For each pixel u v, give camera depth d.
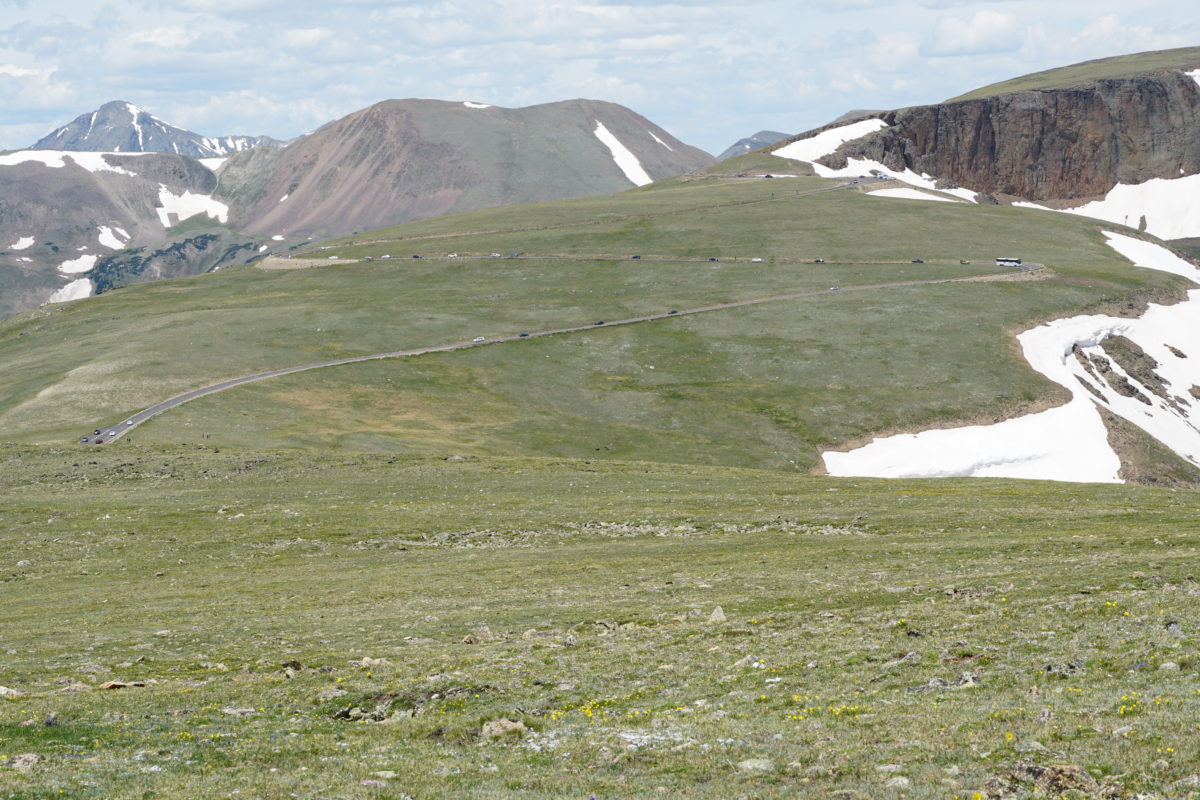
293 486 90.50
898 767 20.34
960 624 33.47
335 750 24.92
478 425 165.38
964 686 26.22
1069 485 87.06
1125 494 78.62
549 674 31.62
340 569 61.31
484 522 73.88
